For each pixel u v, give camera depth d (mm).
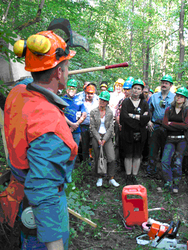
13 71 2818
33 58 1083
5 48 2131
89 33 8758
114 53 16188
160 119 4203
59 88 1211
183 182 4355
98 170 3959
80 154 5070
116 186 4098
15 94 1155
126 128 3934
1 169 2088
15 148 1043
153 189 4020
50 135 978
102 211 3295
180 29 11312
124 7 16484
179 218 3150
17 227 1388
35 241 1151
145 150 5203
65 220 1034
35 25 4156
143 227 2777
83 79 5574
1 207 1305
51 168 959
